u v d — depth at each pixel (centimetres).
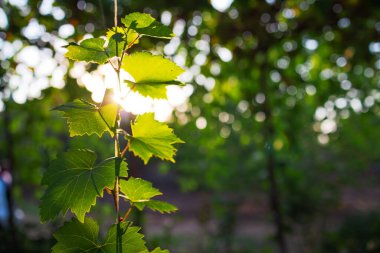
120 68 88
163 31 87
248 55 450
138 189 90
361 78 511
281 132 521
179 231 1241
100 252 84
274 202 616
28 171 496
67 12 313
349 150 850
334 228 968
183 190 720
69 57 87
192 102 510
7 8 266
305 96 535
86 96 345
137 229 86
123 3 347
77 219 84
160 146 90
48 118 470
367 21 423
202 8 381
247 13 409
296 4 408
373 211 858
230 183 859
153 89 93
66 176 84
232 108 575
